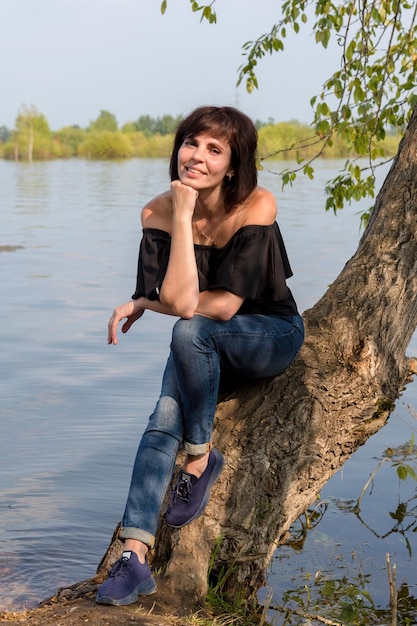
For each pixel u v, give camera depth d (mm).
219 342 3445
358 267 4531
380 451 6812
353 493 5969
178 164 3467
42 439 6883
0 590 4539
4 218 29516
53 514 5508
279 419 3908
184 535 3639
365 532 5324
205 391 3412
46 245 21453
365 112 6453
